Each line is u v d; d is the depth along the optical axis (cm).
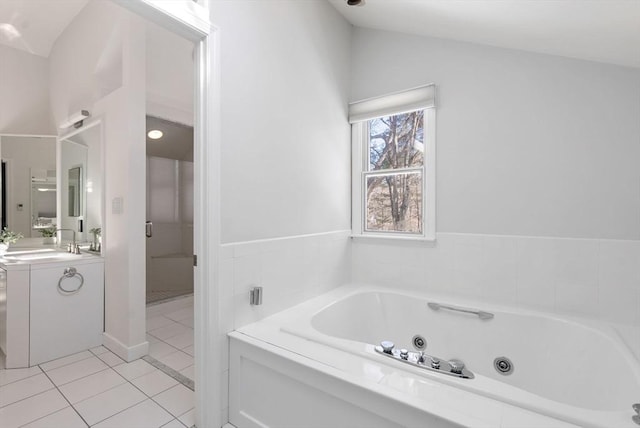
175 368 220
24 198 309
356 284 266
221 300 157
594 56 177
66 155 309
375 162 275
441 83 234
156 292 416
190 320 322
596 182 184
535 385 178
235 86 165
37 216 313
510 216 209
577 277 189
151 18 132
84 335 248
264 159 185
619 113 177
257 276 179
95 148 270
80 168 290
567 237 192
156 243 452
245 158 172
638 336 159
